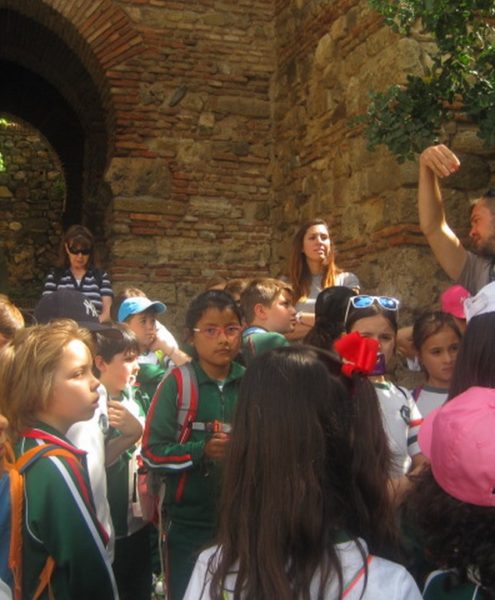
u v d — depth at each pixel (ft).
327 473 5.61
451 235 13.26
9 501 7.11
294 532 5.40
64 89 39.34
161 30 28.96
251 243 29.53
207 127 29.27
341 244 24.21
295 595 5.27
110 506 11.05
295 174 27.76
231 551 5.58
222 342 10.32
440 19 15.74
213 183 29.25
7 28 35.63
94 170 35.83
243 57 29.76
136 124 28.50
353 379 5.98
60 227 58.08
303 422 5.57
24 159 58.44
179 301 28.50
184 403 10.28
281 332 13.17
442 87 16.29
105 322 12.01
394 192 21.04
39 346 7.91
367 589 5.33
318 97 26.09
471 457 5.36
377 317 10.25
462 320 11.59
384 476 5.86
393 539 5.90
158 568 13.96
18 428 7.80
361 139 22.93
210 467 9.77
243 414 5.79
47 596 7.17
